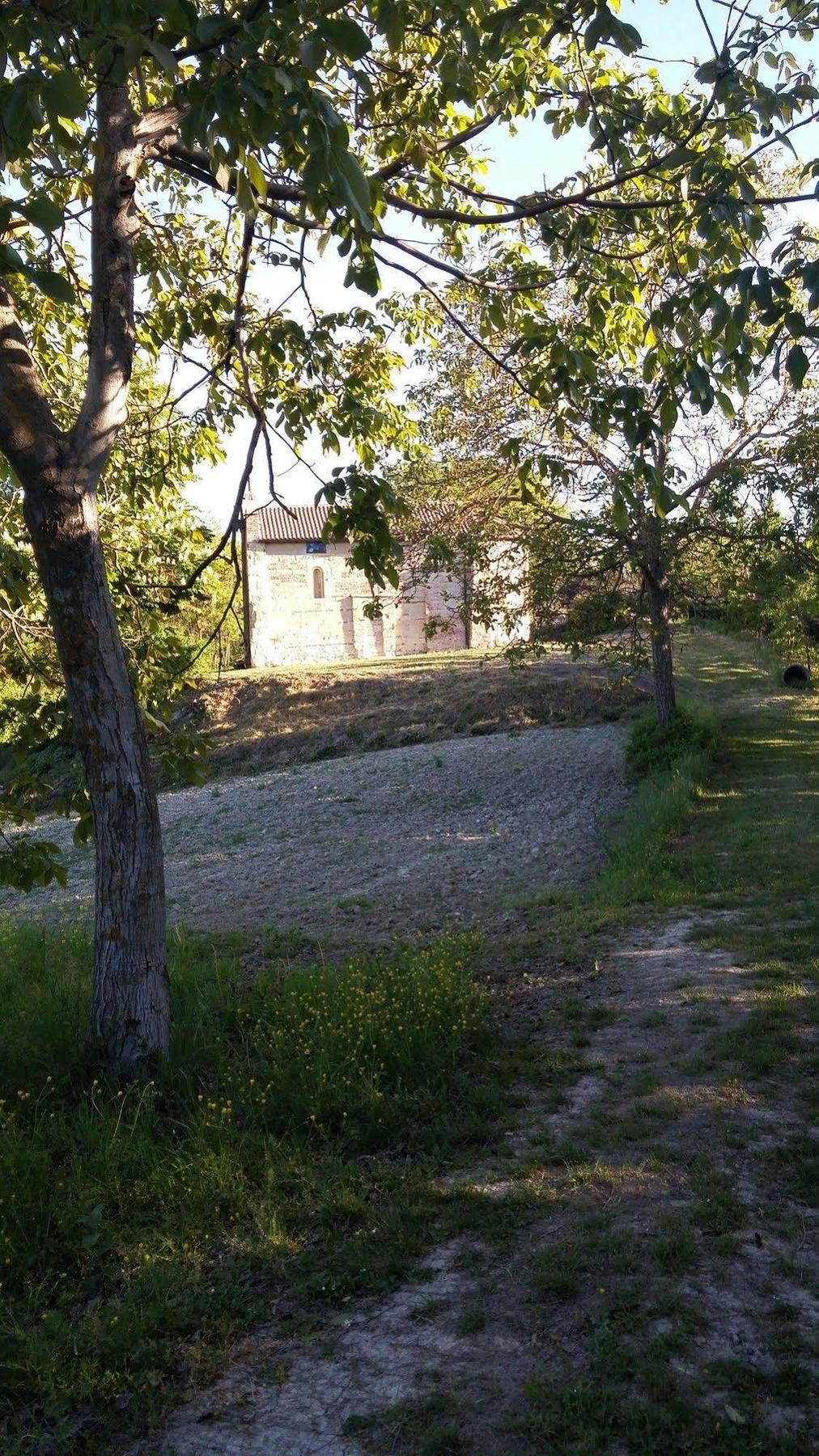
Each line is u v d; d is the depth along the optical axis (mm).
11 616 8125
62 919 15391
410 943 11281
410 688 30656
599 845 16438
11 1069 6430
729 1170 5090
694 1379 3590
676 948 9398
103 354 6020
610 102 7031
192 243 9609
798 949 8852
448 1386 3691
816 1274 4172
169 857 19297
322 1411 3637
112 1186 5109
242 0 4891
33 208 3578
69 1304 4336
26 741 7039
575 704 27219
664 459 18453
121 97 6098
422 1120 6000
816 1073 6242
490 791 21234
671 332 6094
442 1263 4469
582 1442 3336
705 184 5969
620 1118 5812
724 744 21344
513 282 7832
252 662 40281
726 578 19422
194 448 9836
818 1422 3369
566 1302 4102
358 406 8586
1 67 3891
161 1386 3818
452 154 7867
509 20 5750
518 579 19984
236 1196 5023
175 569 9539
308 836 19625
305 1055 6559
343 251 5332
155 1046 6270
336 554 41438
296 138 3975
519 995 8609
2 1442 3588
